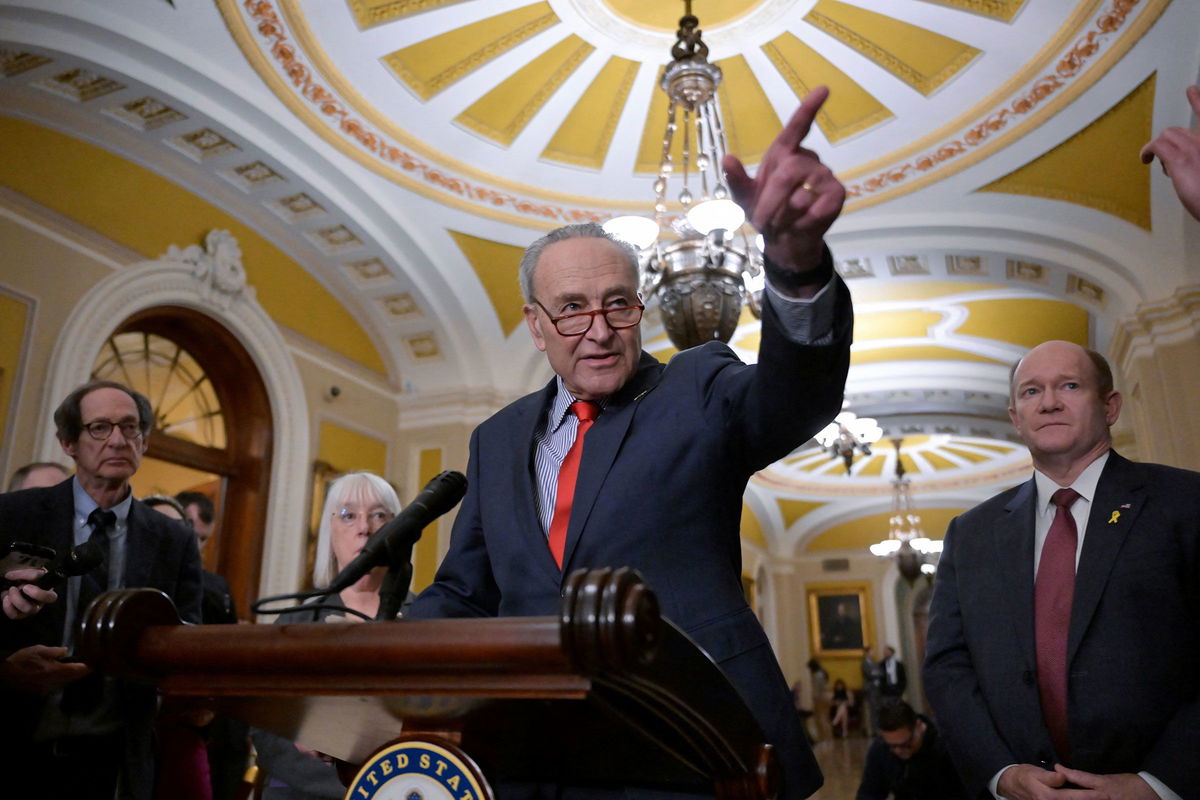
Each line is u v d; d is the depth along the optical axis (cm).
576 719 92
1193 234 657
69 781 228
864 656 1833
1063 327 956
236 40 556
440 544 827
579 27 620
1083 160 662
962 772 202
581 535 129
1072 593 199
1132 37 559
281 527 716
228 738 323
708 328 435
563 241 148
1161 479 202
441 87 646
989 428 1197
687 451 133
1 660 217
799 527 1938
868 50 630
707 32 623
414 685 87
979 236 745
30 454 533
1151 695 180
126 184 621
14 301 539
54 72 538
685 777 112
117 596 101
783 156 106
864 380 1142
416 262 782
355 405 828
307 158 663
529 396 160
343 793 241
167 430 672
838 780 1088
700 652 92
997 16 580
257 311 714
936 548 1476
